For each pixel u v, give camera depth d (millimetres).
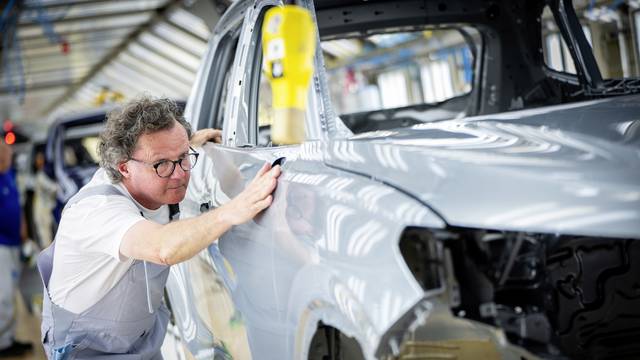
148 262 2115
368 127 3209
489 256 1430
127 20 13633
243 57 2385
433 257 1391
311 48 1450
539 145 1558
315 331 1566
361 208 1478
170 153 2059
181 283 2494
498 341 1442
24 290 8109
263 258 1779
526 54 2912
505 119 1841
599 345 1719
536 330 1505
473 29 2939
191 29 13625
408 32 2941
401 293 1333
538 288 1603
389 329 1337
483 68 3014
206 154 2422
